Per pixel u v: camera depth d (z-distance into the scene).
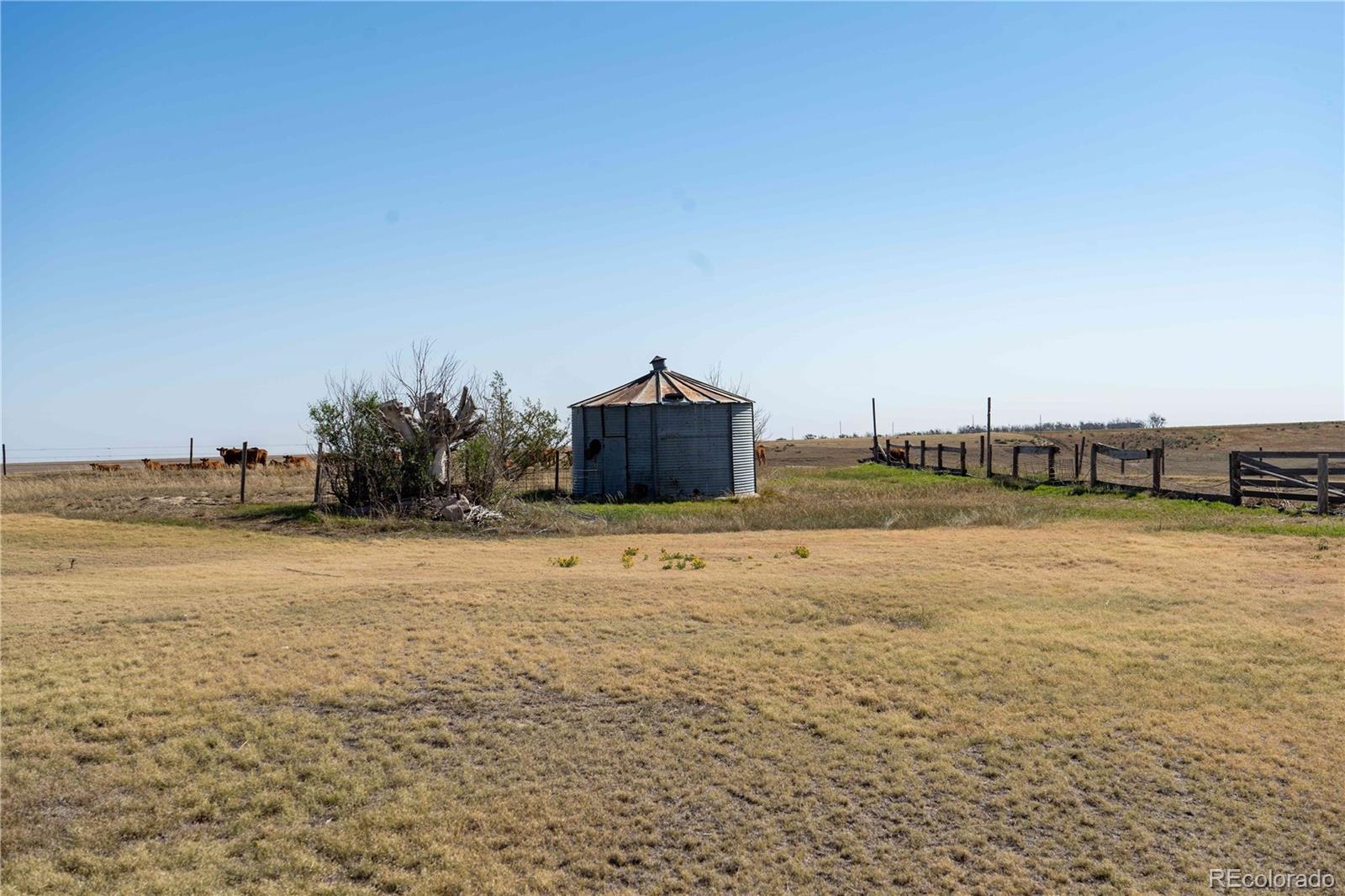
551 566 16.19
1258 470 23.09
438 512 23.97
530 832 6.21
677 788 6.78
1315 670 8.95
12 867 5.72
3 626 11.07
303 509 25.72
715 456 31.31
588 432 31.53
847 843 6.05
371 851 5.98
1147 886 5.55
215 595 13.12
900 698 8.48
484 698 8.56
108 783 6.82
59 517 24.11
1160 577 13.67
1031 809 6.44
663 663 9.48
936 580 13.64
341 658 9.70
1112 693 8.47
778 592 12.84
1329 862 5.75
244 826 6.30
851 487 35.41
